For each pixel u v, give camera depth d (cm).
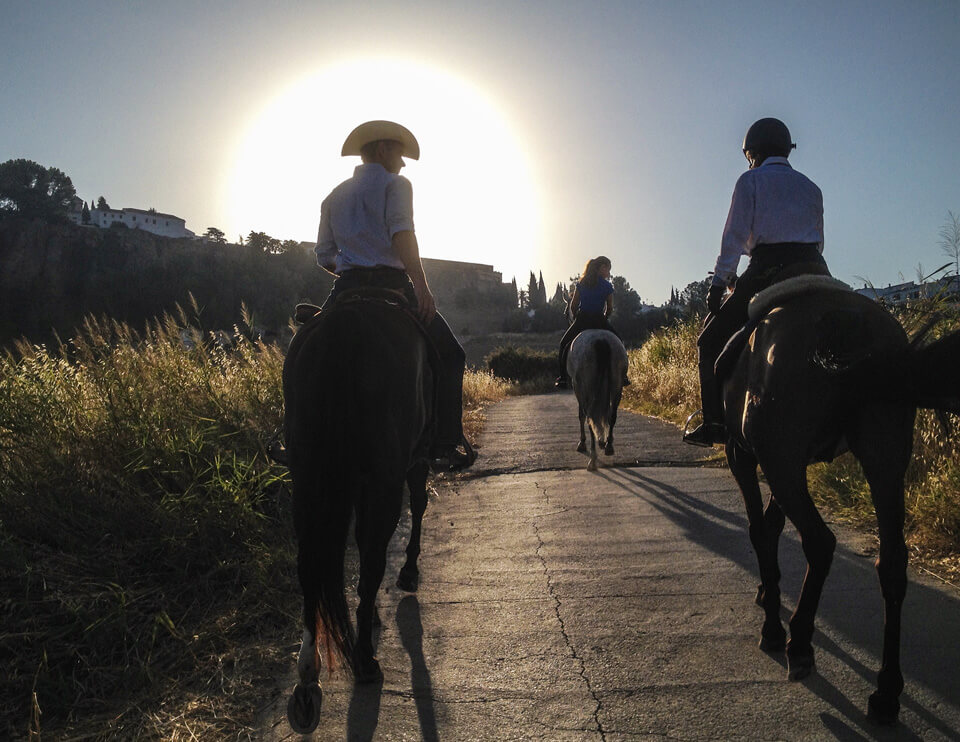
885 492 256
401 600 419
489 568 473
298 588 416
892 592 255
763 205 350
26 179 14650
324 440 263
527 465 855
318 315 334
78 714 290
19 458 443
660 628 362
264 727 279
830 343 260
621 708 285
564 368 970
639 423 1209
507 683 310
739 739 259
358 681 310
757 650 333
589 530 554
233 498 460
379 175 359
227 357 703
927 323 251
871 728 261
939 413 391
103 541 420
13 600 350
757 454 296
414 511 436
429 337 347
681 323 1747
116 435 488
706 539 516
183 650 340
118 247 13212
